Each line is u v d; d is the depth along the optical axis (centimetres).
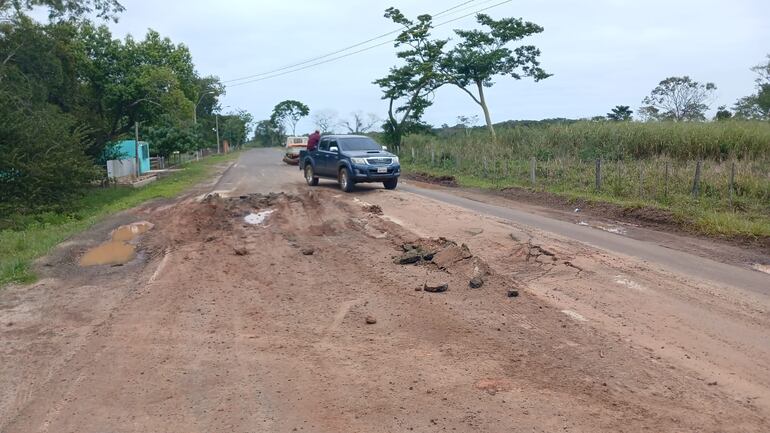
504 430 432
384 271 872
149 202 1828
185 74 3581
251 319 690
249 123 11150
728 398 479
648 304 711
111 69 2786
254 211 1466
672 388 496
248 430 442
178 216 1423
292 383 519
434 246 974
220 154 7300
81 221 1551
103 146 2928
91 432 445
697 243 1077
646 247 1034
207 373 545
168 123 4062
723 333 618
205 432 440
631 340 599
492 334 618
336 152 1958
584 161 2212
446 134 4300
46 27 2384
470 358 559
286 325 666
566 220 1330
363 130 6388
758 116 3425
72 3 2502
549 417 449
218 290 812
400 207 1476
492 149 2683
